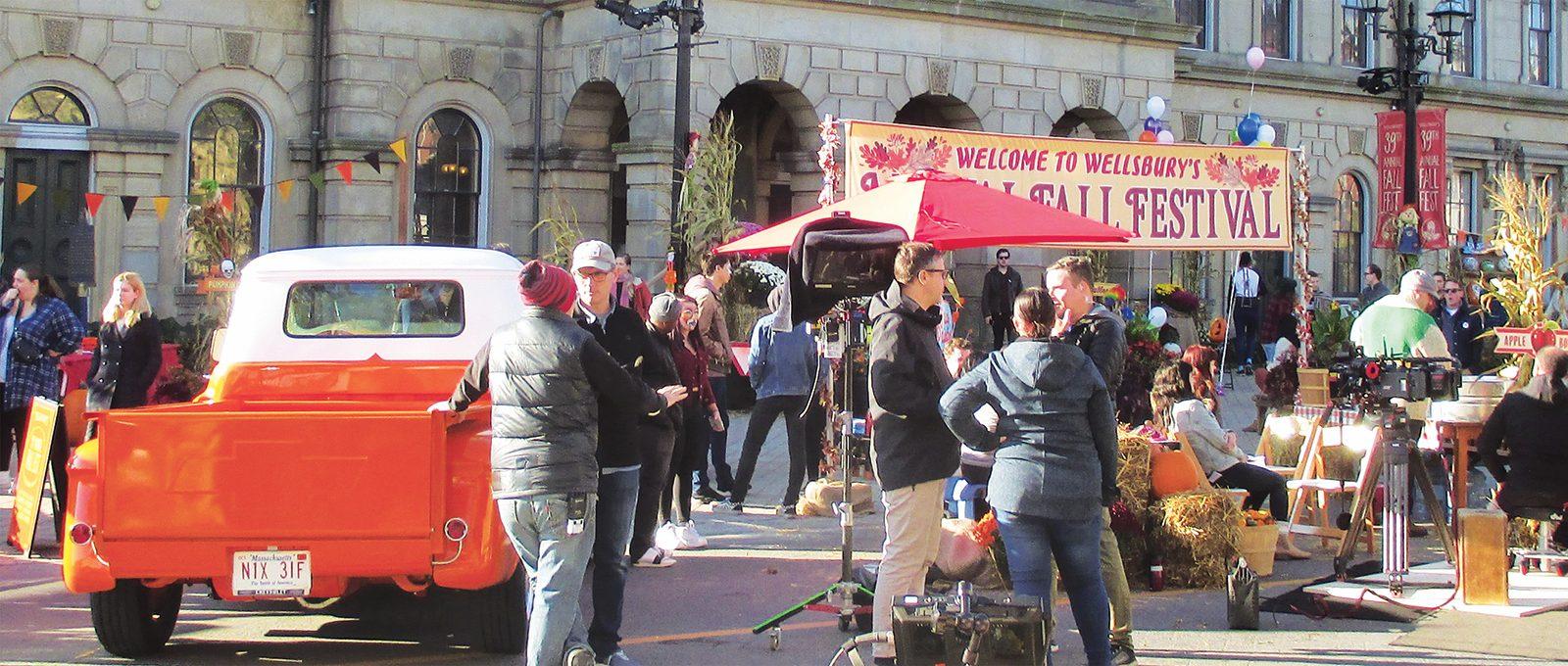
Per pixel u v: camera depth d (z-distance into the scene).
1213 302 32.38
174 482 7.74
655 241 23.77
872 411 7.99
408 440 7.76
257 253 25.38
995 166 13.41
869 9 25.36
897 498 7.86
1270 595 10.20
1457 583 9.80
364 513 7.74
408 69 25.62
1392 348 11.75
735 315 21.73
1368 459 10.33
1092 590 7.55
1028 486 7.44
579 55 25.66
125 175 24.34
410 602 9.99
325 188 25.45
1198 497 10.41
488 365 7.61
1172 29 28.42
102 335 12.15
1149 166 13.90
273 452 7.75
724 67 24.23
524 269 7.32
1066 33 27.41
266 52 25.30
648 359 8.95
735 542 12.08
